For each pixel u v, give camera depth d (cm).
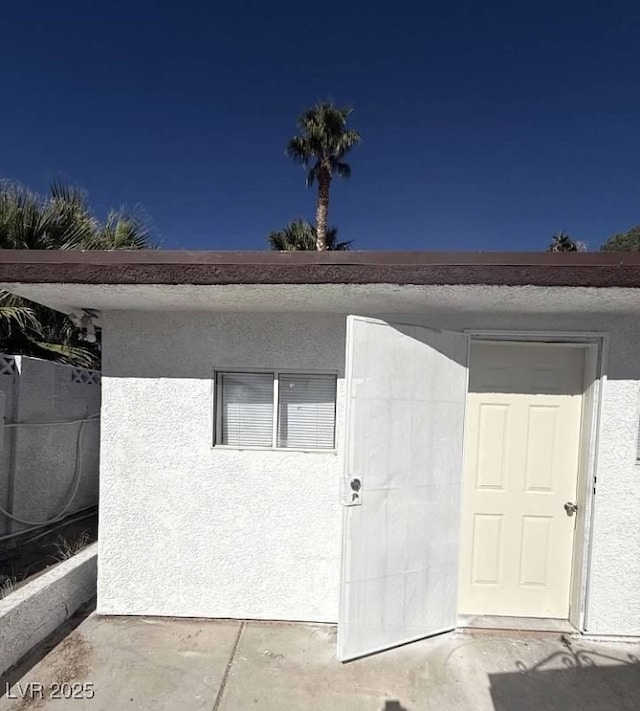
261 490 380
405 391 343
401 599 347
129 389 383
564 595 392
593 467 366
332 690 302
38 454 552
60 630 364
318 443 383
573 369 388
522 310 350
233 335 381
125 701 288
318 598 379
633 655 346
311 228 1717
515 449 392
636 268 266
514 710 289
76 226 712
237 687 303
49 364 572
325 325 378
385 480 336
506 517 394
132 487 383
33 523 541
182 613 383
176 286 293
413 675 318
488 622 383
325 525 378
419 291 295
